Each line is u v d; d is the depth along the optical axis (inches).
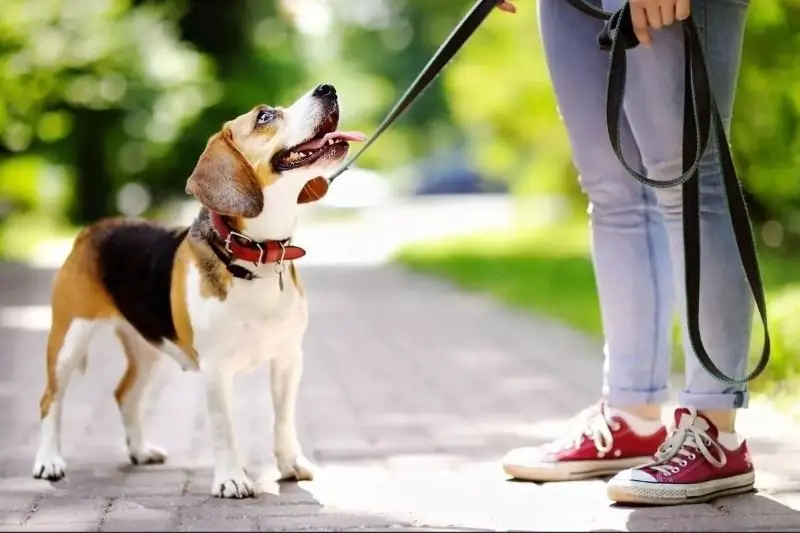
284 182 173.2
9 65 714.8
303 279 666.2
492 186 2046.0
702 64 155.3
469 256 768.9
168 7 1057.5
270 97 1099.9
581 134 179.8
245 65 1111.0
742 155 590.6
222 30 1109.1
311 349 378.6
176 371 326.3
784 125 572.7
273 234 175.5
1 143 812.6
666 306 180.9
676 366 302.7
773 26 546.3
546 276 614.9
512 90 844.0
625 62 160.9
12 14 703.7
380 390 293.1
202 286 175.3
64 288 201.2
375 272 706.2
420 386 299.1
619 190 179.2
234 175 172.9
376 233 1114.7
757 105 570.6
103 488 181.9
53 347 201.6
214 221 175.9
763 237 647.1
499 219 1241.4
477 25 184.5
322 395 286.0
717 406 163.3
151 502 170.2
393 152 2012.8
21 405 273.4
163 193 1057.5
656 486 159.2
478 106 877.2
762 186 601.0
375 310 505.0
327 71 1551.4
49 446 194.5
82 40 840.9
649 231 179.6
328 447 216.2
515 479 181.9
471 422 244.7
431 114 1925.4
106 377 323.0
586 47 176.9
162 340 187.8
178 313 179.5
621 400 179.8
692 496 159.8
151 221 201.6
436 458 204.1
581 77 177.9
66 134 925.8
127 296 193.0
